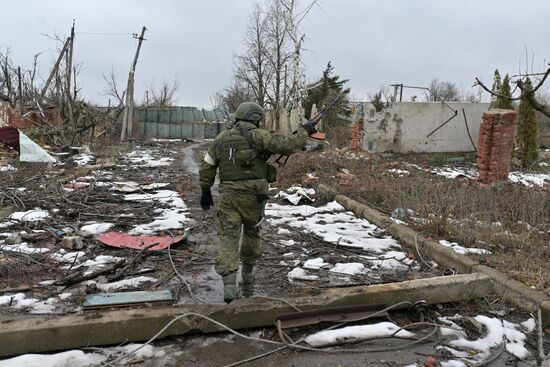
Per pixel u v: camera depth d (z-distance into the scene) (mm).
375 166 13047
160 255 5703
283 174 12109
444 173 13719
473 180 11234
